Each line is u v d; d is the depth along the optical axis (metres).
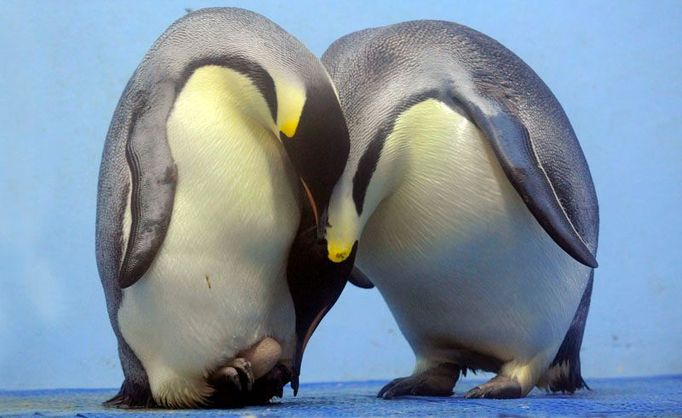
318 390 15.21
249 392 11.41
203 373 11.16
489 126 11.17
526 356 12.29
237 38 10.73
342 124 10.27
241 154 10.61
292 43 10.67
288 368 11.60
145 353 11.22
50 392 15.56
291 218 10.90
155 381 11.27
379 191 11.17
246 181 10.62
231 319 10.95
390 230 11.67
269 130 10.77
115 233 10.98
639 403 11.03
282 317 11.37
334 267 10.65
